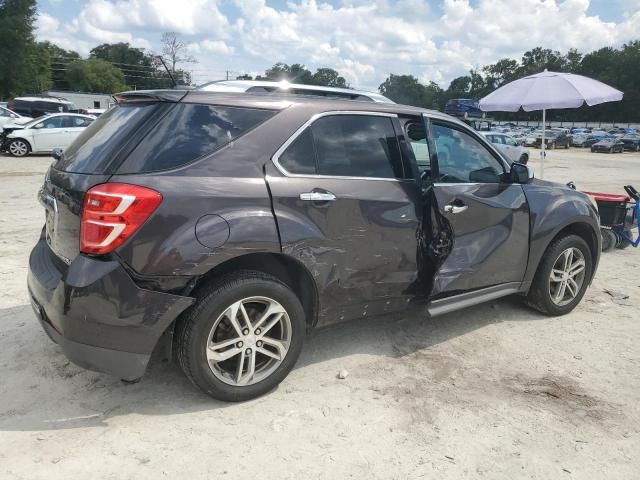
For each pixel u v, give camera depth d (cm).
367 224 347
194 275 286
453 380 360
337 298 347
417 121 390
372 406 324
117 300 274
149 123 296
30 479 251
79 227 278
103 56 12362
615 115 11669
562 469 274
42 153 1769
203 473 261
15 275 537
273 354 326
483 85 13912
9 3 6172
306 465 269
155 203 277
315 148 336
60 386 333
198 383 304
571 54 13312
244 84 450
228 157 305
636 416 324
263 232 303
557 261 471
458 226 396
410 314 471
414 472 267
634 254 744
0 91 6372
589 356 402
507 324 458
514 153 2594
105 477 255
